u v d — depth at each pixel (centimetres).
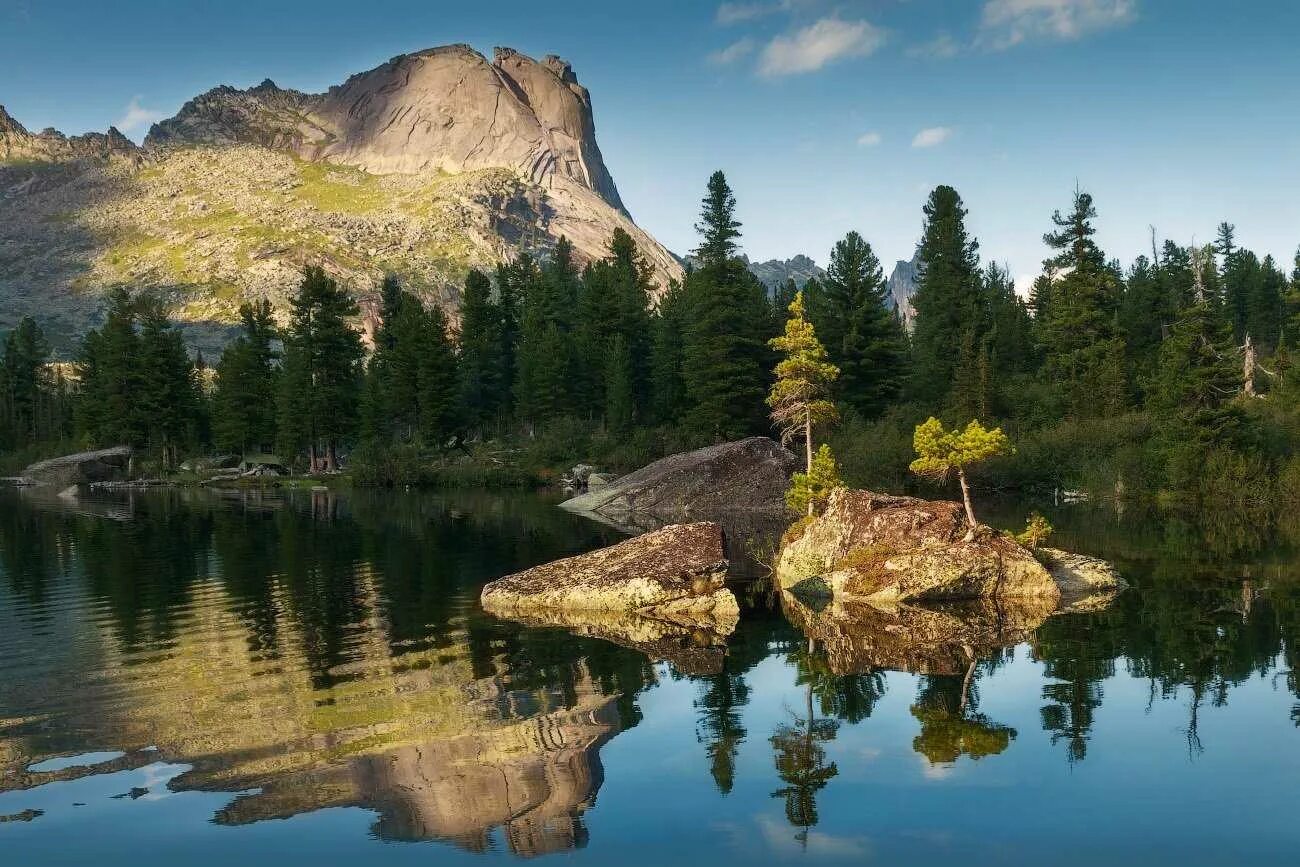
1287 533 3334
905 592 2120
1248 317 11244
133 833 836
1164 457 5100
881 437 6097
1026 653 1536
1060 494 5466
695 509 4866
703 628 1809
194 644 1655
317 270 8738
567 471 7694
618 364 8300
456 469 7738
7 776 985
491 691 1324
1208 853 775
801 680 1381
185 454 9719
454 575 2523
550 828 838
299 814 877
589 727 1148
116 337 9319
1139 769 973
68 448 9794
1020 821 845
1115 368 6762
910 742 1075
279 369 10256
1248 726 1111
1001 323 9119
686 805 891
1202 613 1853
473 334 9775
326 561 2816
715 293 7406
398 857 780
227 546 3212
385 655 1564
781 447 5391
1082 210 7731
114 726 1159
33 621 1875
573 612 1991
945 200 9788
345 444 9906
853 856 775
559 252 12962
